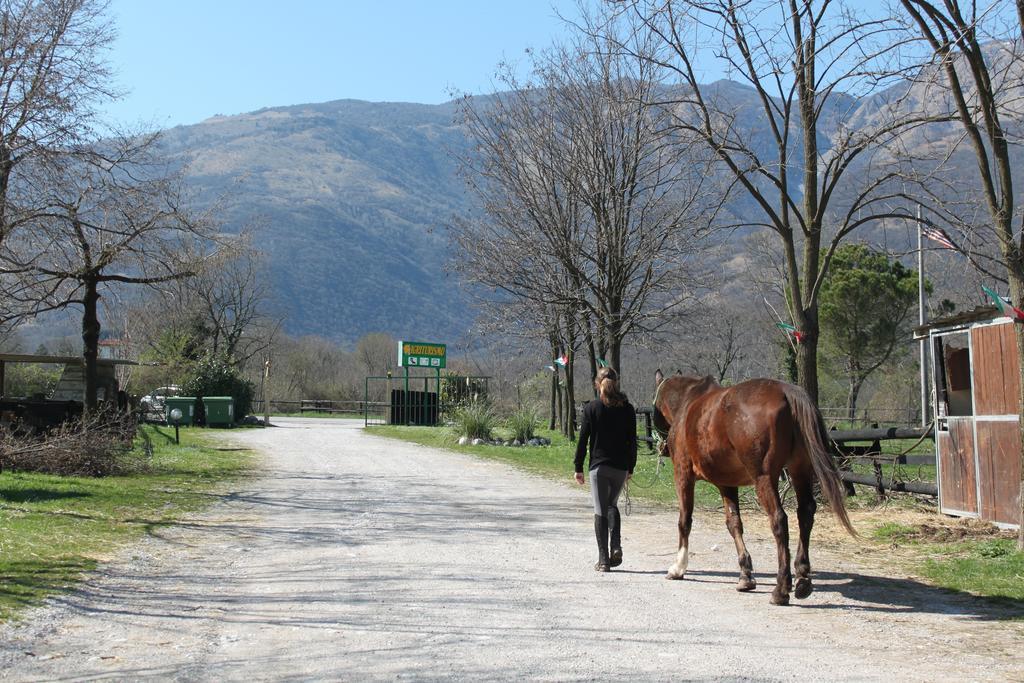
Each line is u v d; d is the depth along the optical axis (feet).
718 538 38.37
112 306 70.38
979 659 20.45
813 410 25.62
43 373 112.37
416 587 27.99
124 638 22.00
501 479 61.77
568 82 74.84
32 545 32.96
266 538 37.29
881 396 152.66
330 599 26.32
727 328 148.25
